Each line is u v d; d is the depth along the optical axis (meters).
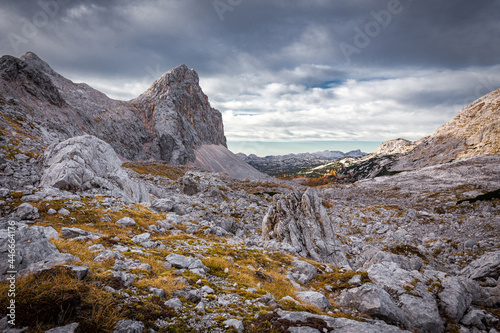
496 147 162.38
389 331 10.41
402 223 56.91
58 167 34.47
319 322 10.58
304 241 34.50
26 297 7.52
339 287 19.06
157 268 14.77
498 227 43.59
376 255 29.17
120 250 16.67
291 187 127.19
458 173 113.19
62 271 9.30
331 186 133.12
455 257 36.41
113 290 9.79
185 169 141.62
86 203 28.06
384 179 131.25
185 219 37.03
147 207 37.19
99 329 7.53
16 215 21.31
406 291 16.61
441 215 56.91
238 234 48.06
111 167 42.62
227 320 9.98
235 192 86.00
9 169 34.25
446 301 15.83
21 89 121.56
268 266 22.28
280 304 13.14
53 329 6.99
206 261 18.73
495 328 14.41
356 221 60.16
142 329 8.19
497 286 17.12
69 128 129.75
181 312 10.01
